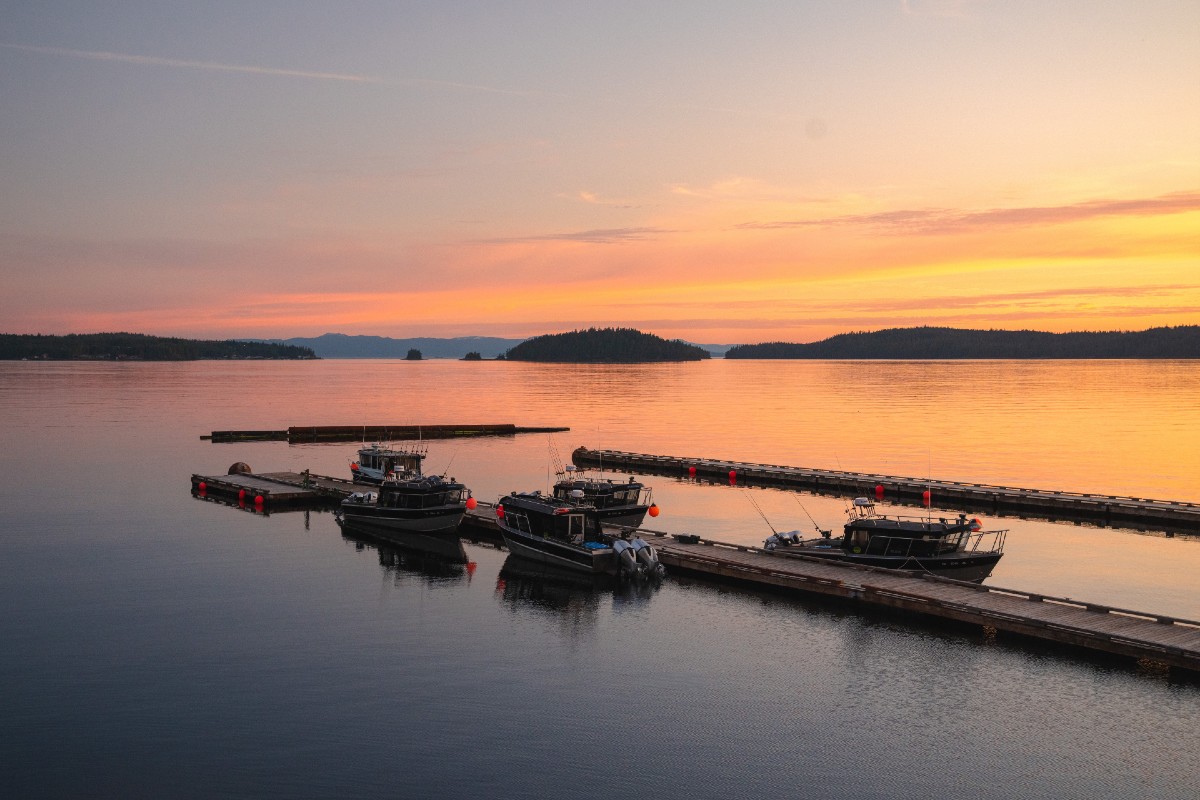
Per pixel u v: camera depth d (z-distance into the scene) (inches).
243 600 1978.3
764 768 1240.8
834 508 3181.6
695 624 1801.2
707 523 2893.7
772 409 7509.8
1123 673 1517.0
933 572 2038.6
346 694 1467.8
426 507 2628.0
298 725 1354.6
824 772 1230.3
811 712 1403.8
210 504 3152.1
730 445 5054.1
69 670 1558.8
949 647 1648.6
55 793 1165.7
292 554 2413.9
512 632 1769.2
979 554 2069.4
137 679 1521.9
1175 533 2778.1
